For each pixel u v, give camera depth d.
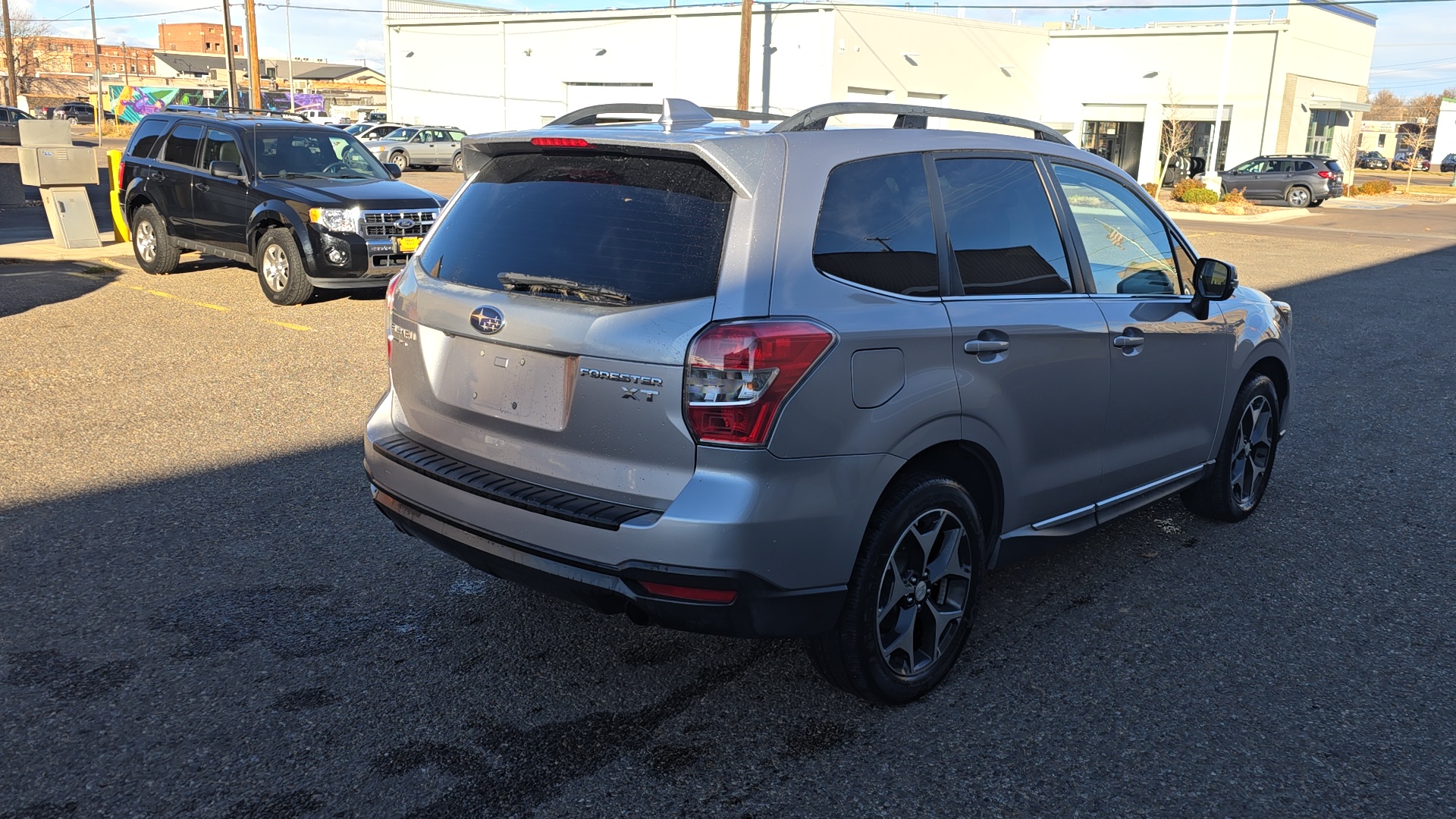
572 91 43.56
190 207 11.28
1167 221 4.39
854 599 3.02
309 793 2.79
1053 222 3.73
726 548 2.69
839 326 2.83
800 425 2.75
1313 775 2.98
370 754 2.98
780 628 2.85
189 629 3.69
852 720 3.22
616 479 2.86
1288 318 5.21
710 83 38.97
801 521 2.79
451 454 3.29
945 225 3.30
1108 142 43.62
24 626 3.68
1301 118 40.62
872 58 36.34
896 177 3.21
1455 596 4.24
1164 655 3.68
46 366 7.50
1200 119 41.09
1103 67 42.84
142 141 12.26
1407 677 3.57
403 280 3.50
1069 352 3.60
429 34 48.09
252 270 12.50
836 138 3.09
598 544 2.79
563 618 3.86
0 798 2.74
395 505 3.37
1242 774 2.98
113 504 4.88
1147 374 4.04
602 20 41.78
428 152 37.53
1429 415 7.22
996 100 41.91
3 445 5.71
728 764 2.97
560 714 3.21
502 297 3.07
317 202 9.93
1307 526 5.03
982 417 3.27
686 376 2.71
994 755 3.04
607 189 3.06
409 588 4.08
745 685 3.41
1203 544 4.75
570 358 2.91
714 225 2.84
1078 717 3.26
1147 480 4.25
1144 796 2.87
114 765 2.90
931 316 3.11
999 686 3.44
